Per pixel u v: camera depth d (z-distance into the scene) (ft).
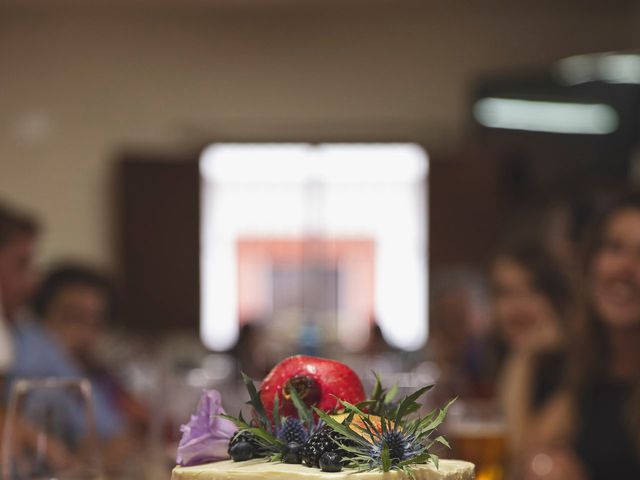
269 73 29.45
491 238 28.04
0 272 9.52
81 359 11.96
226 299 30.07
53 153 29.40
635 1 27.76
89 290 11.94
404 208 29.91
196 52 29.50
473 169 28.30
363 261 30.37
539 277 9.39
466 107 28.94
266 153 29.84
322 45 29.40
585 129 28.32
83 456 4.83
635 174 27.73
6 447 4.75
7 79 29.37
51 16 29.40
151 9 29.32
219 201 30.17
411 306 30.22
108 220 29.30
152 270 28.55
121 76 29.48
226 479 2.67
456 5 28.71
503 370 9.75
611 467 8.24
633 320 8.32
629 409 8.25
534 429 8.70
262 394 2.90
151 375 15.88
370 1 28.48
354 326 30.32
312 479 2.59
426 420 2.72
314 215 30.25
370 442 2.65
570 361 8.68
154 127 29.48
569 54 28.60
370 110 29.30
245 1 28.60
